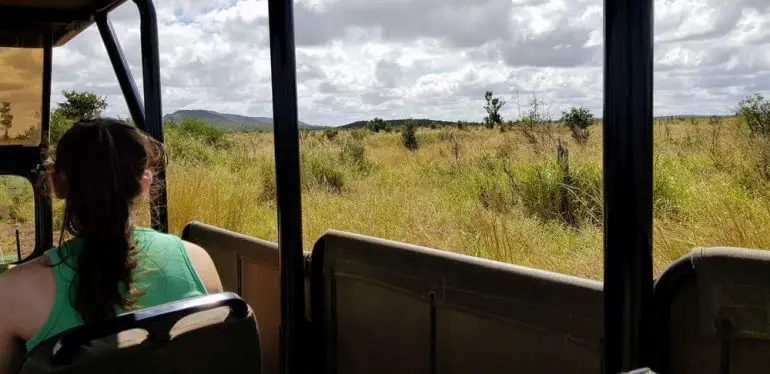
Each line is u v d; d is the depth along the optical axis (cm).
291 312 191
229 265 249
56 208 355
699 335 125
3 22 288
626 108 109
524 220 613
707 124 1043
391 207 720
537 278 148
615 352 113
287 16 179
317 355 210
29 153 348
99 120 146
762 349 118
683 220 518
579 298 139
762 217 443
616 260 112
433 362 174
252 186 945
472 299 162
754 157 665
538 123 1234
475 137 1795
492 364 158
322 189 1023
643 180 110
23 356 142
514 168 866
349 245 199
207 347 143
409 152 1861
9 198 371
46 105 345
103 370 130
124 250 140
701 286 124
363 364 197
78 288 135
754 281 119
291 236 187
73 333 127
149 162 153
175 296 151
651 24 109
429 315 174
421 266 176
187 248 163
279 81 181
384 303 188
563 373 143
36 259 143
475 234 563
